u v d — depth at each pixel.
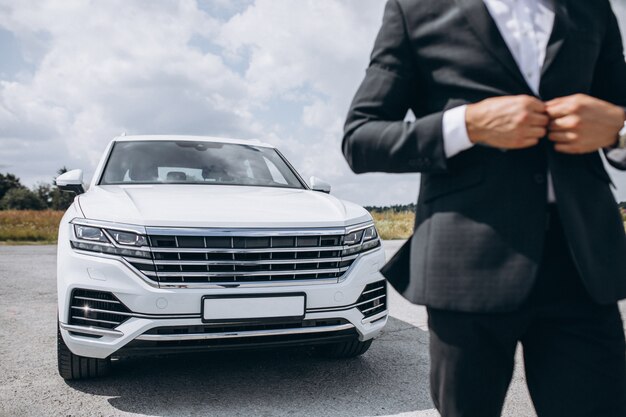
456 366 1.11
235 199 3.41
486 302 1.03
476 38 1.06
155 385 3.12
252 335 2.87
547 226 1.05
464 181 1.07
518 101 0.96
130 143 4.54
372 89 1.15
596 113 0.96
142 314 2.74
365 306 3.20
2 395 2.93
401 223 18.84
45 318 4.90
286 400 2.91
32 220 20.56
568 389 1.09
